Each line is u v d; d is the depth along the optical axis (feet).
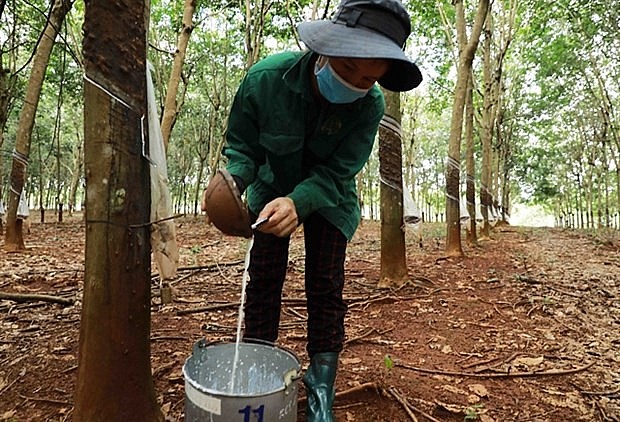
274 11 32.58
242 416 4.07
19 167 22.25
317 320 6.31
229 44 44.24
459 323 10.99
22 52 35.91
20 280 14.88
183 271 16.69
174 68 17.40
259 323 6.70
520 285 15.15
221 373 5.16
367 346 9.33
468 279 15.88
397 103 13.73
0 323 10.26
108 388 4.99
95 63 4.75
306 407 6.30
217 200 4.82
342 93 5.27
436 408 6.79
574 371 8.36
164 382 7.24
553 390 7.65
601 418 6.78
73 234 34.14
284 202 5.25
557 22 41.14
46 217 58.65
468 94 26.68
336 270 6.32
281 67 5.66
